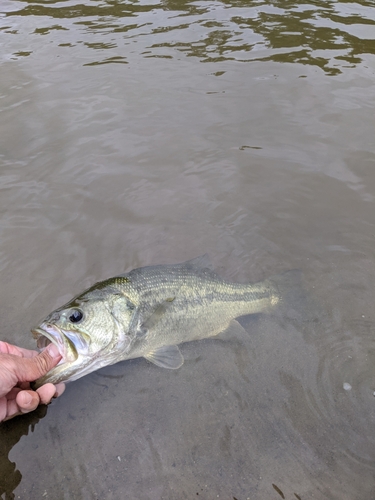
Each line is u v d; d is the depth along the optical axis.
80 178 0.73
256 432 0.40
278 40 1.17
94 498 0.36
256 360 0.46
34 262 0.58
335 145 0.79
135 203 0.68
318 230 0.63
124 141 0.82
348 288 0.54
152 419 0.41
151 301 0.47
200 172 0.74
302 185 0.71
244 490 0.36
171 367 0.46
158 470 0.38
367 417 0.41
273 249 0.60
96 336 0.44
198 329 0.49
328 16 1.32
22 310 0.51
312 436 0.40
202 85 0.98
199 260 0.52
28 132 0.84
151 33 1.25
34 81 1.02
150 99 0.94
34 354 0.45
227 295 0.51
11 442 0.40
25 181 0.72
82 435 0.40
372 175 0.72
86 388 0.44
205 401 0.43
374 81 0.97
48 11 1.47
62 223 0.64
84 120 0.87
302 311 0.51
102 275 0.56
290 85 0.97
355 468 0.37
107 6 1.50
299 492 0.36
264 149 0.79
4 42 1.23
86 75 1.04
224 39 1.19
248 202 0.68
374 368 0.45
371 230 0.62
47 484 0.37
